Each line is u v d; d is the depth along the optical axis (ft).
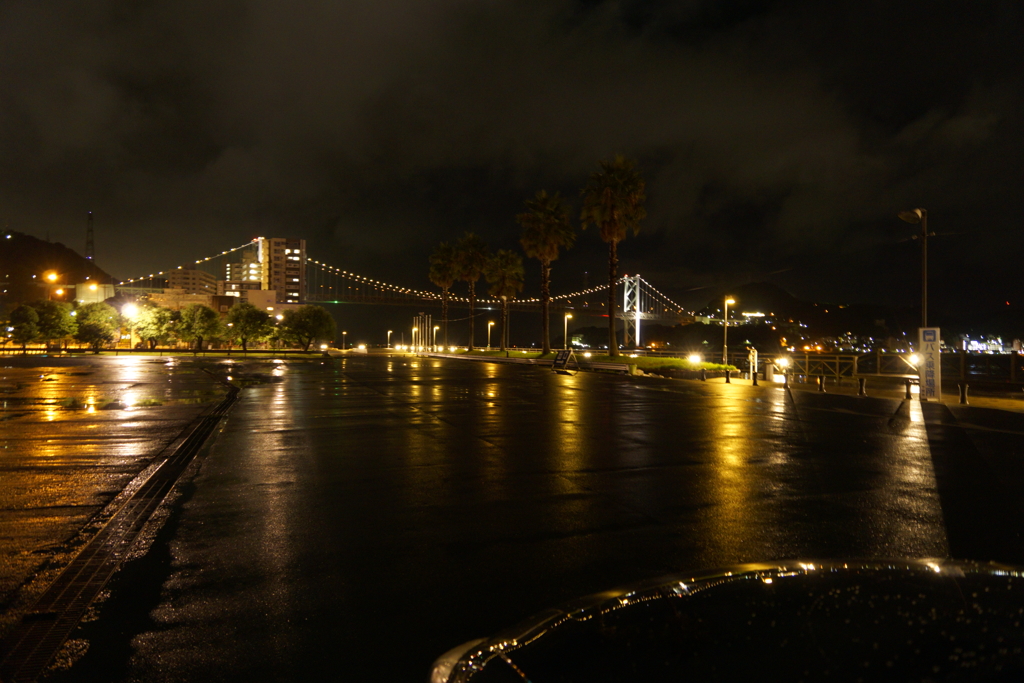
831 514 22.47
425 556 17.93
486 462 32.86
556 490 26.37
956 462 32.76
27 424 47.85
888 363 120.16
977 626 5.31
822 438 41.42
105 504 24.11
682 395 77.87
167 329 350.64
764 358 138.62
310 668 11.45
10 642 12.59
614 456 34.63
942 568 6.64
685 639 5.47
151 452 35.76
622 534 20.03
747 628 5.52
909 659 4.79
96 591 15.34
